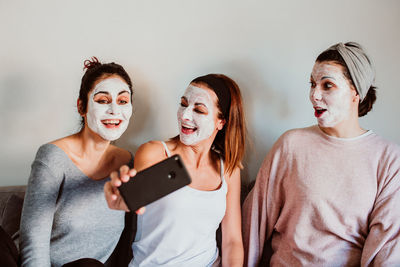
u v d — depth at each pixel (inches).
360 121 55.4
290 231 44.1
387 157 41.9
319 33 53.9
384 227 39.3
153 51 54.8
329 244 41.7
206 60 55.2
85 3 53.1
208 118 42.1
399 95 54.3
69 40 53.8
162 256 40.3
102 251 41.9
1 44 53.2
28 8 52.6
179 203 40.1
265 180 47.7
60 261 39.4
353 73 41.0
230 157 45.7
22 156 56.1
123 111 40.5
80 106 41.7
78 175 39.6
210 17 54.2
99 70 41.1
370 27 53.2
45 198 37.2
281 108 55.9
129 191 26.0
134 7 53.7
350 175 42.3
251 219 47.5
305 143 45.6
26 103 54.7
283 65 54.8
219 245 48.2
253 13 53.9
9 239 35.7
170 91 55.9
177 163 27.1
